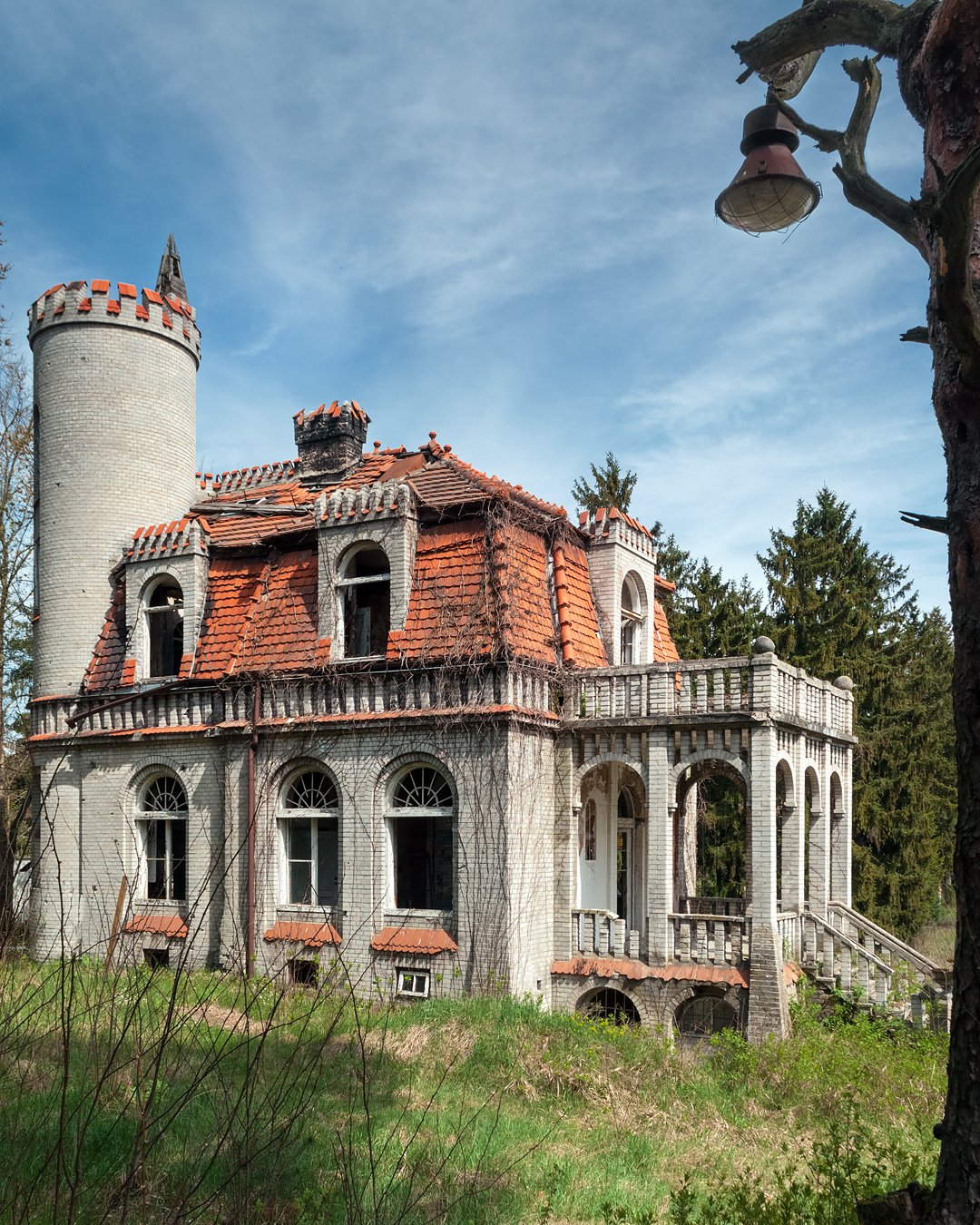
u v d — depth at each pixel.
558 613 20.80
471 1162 10.05
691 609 40.81
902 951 19.94
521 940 18.31
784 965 18.55
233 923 20.33
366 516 20.34
